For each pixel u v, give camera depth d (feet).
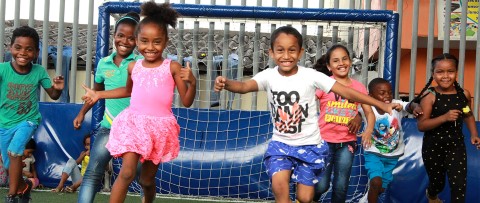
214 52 32.37
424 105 20.65
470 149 25.30
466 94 21.11
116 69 18.15
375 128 22.13
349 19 25.84
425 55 40.27
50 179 27.81
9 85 19.38
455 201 20.13
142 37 15.67
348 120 19.81
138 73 15.81
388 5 38.11
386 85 22.12
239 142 26.71
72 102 28.43
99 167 17.40
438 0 37.14
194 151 26.71
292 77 15.96
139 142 15.28
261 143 26.55
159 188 26.73
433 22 27.17
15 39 19.25
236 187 26.50
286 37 15.71
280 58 15.74
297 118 15.96
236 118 26.86
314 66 21.59
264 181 26.32
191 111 27.04
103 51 26.07
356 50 31.32
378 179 21.94
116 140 15.40
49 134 28.04
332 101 19.85
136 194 25.86
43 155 27.96
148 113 15.55
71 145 27.91
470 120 20.67
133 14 18.84
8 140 19.43
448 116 19.71
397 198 25.49
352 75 29.91
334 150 19.99
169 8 16.16
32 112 19.77
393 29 25.54
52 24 46.06
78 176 26.96
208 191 26.61
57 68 28.45
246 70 38.32
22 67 19.54
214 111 26.96
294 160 16.12
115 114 17.49
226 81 15.51
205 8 26.30
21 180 19.35
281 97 15.97
